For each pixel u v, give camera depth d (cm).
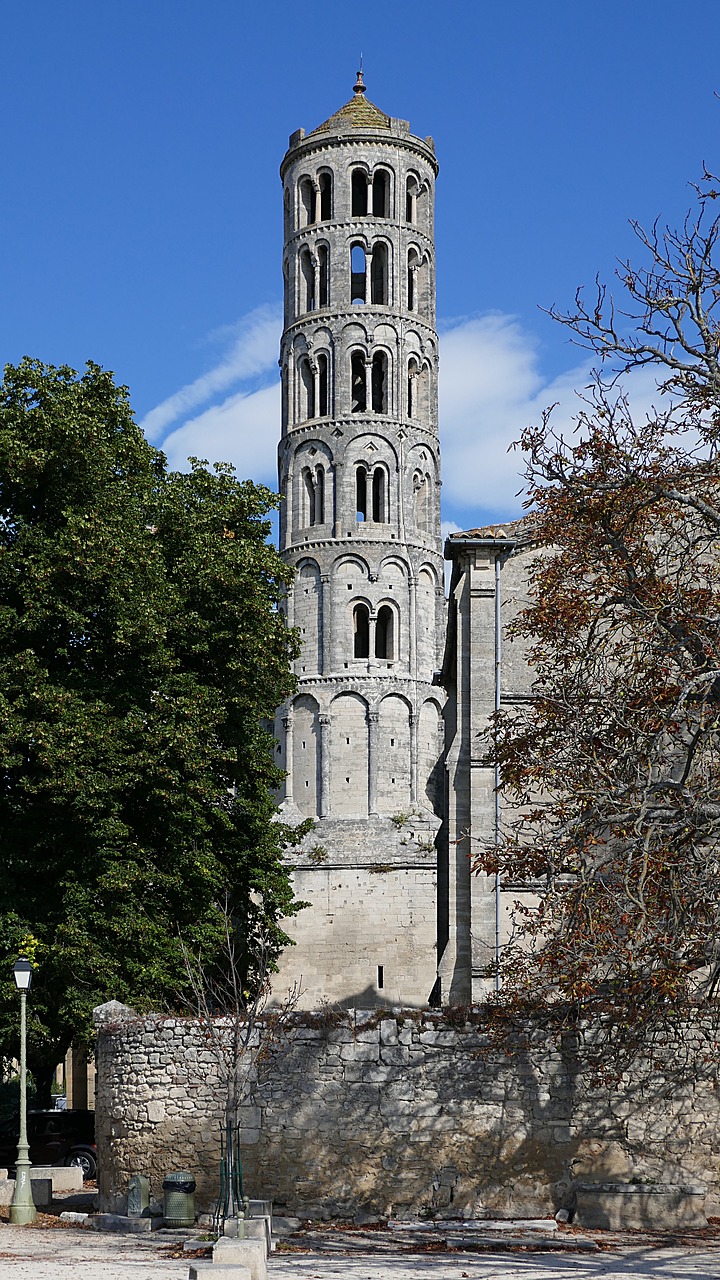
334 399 9788
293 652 4744
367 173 10031
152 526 4650
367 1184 3067
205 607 4450
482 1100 3092
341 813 9131
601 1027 3073
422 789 9312
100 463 4266
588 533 3044
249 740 4547
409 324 9969
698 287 2953
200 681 4456
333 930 8369
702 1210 2997
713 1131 3084
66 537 4019
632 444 2983
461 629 5028
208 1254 2600
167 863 4125
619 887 2830
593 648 3191
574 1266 2498
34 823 3997
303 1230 2958
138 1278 2259
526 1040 3097
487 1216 3042
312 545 9556
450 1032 3120
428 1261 2572
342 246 9956
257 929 4916
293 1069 3102
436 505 9944
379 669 9319
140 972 3875
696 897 2769
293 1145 3073
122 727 3978
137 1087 3112
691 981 3100
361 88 10375
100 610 4119
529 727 3325
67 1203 3447
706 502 3097
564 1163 3072
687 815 2784
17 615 4006
